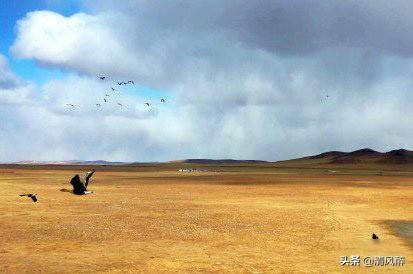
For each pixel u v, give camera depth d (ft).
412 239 61.77
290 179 237.04
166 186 168.96
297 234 65.36
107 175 280.31
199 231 67.51
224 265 47.26
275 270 45.39
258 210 93.86
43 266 46.01
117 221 76.59
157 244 57.93
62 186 157.28
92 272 44.06
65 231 66.13
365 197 126.41
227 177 256.11
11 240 59.26
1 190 132.36
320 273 44.34
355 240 60.95
